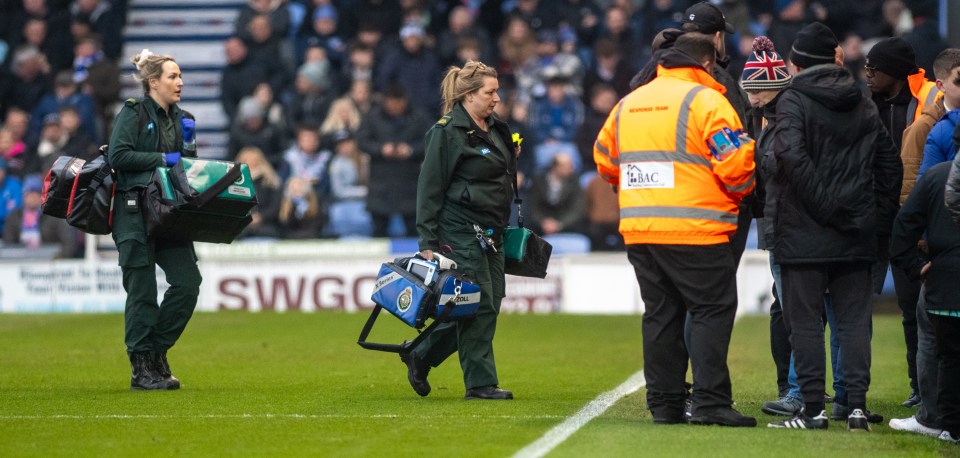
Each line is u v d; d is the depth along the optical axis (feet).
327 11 239.91
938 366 81.87
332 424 84.23
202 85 265.54
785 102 80.23
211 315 176.14
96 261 191.31
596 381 110.01
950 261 78.28
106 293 191.11
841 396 87.56
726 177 78.28
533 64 224.33
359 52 228.63
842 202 79.25
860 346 80.94
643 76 83.66
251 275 191.01
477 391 96.73
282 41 240.12
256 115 221.25
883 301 182.60
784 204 80.79
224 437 79.77
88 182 100.32
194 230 100.53
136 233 100.53
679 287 81.15
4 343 144.36
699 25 84.02
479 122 94.89
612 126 83.20
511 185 96.89
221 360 126.72
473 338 96.17
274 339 147.02
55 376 113.91
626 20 222.89
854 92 79.30
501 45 227.40
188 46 268.21
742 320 167.94
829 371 120.37
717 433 78.54
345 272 188.55
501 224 96.17
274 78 235.40
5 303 193.57
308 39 244.01
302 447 76.18
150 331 102.73
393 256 194.29
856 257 79.92
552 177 201.98
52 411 91.25
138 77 101.91
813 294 81.00
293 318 171.73
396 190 204.54
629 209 81.51
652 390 83.76
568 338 148.66
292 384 107.45
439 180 93.81
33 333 155.94
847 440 76.48
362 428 82.53
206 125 261.65
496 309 97.35
